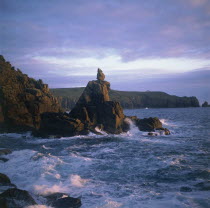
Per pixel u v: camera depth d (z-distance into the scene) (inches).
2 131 1378.0
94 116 1417.3
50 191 435.5
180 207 360.2
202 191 432.8
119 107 1457.9
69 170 586.6
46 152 838.5
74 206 368.8
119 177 533.6
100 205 373.1
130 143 1040.8
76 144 1025.5
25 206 354.9
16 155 740.0
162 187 463.5
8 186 446.3
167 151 841.5
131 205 370.9
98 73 1710.1
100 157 748.6
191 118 2967.5
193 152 817.5
